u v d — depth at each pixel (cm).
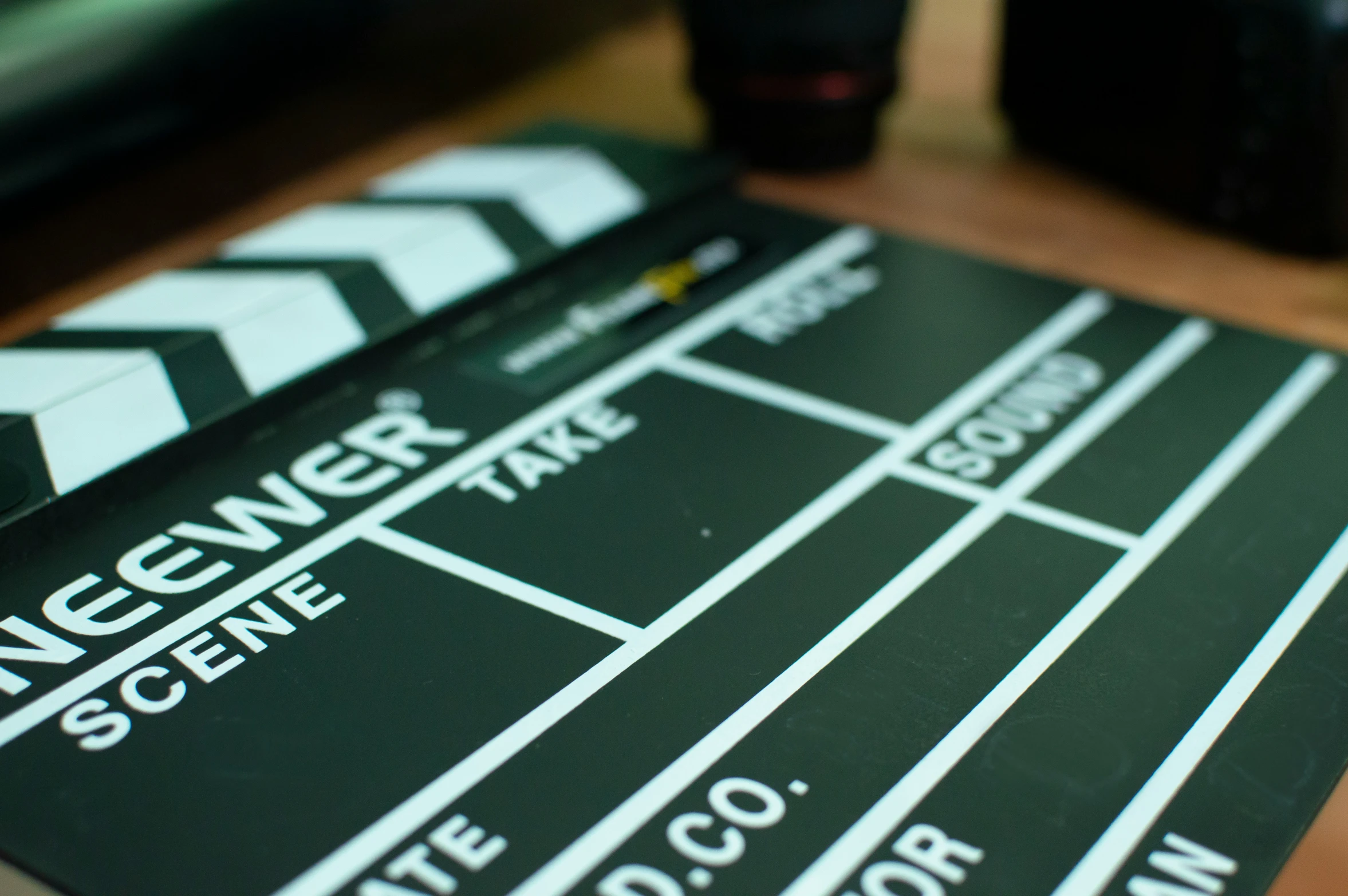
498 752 52
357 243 67
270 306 64
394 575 56
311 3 70
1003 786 51
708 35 71
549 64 82
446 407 62
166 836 50
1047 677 53
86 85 65
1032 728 52
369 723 52
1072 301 66
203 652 54
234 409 60
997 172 74
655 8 86
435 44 76
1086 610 55
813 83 71
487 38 78
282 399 61
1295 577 56
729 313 66
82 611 55
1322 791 51
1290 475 59
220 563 56
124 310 64
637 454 60
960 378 62
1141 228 70
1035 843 50
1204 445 60
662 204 70
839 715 52
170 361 61
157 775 51
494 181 71
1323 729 52
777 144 73
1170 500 58
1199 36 67
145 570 56
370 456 60
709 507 58
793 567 56
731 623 55
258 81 70
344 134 74
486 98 79
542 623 55
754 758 51
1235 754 52
